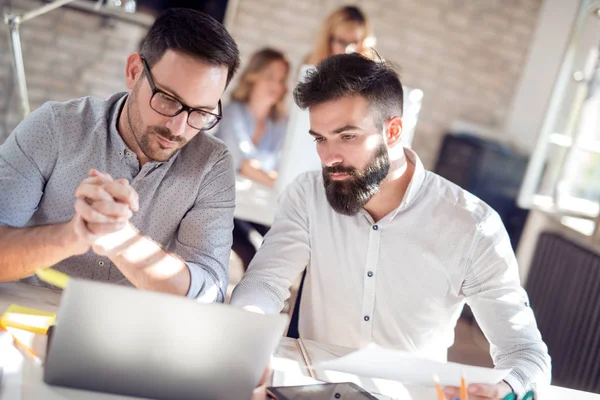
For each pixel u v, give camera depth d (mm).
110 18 4523
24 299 1410
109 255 1318
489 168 4426
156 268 1363
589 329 3035
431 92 5059
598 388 2881
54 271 1438
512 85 5039
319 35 3979
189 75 1386
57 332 1024
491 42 4984
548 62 4926
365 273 1695
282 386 1239
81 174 1545
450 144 4797
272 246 1709
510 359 1537
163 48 1396
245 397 1106
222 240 1596
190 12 1426
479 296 1683
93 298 1002
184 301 1023
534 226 4191
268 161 3752
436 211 1680
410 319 1725
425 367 1192
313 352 1506
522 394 1396
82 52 4543
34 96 4508
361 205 1578
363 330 1723
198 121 1438
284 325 1067
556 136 4258
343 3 4918
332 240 1706
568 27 4844
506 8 4926
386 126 1560
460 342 3592
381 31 4973
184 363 1062
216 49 1390
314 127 1523
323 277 1729
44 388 1071
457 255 1674
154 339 1042
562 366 3172
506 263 1671
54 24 4426
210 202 1609
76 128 1541
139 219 1583
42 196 1562
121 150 1541
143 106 1431
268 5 4871
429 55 5012
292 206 1749
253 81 3734
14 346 1204
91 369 1060
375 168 1544
